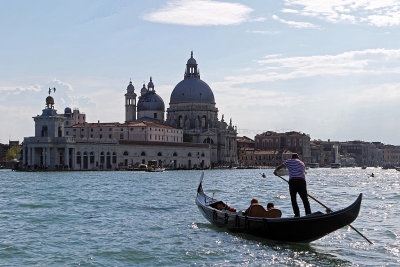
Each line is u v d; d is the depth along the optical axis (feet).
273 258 109.70
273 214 129.39
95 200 225.56
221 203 156.15
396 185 397.19
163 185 351.87
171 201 222.89
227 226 138.21
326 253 114.01
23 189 298.76
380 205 207.51
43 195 253.44
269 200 228.84
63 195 253.85
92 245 122.21
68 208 193.57
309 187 364.17
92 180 417.49
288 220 117.91
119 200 226.38
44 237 131.85
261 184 382.83
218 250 117.19
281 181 444.14
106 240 128.06
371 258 109.50
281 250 117.08
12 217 167.43
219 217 141.69
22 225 151.02
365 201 228.63
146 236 133.59
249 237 130.93
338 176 646.74
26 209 190.08
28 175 528.22
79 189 300.81
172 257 110.63
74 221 159.22
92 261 107.55
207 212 150.71
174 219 163.84
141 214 176.35
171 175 567.18
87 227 147.64
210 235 135.03
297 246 121.29
